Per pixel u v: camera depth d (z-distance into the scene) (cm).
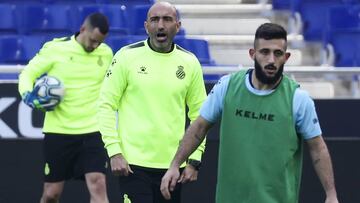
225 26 4053
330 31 3853
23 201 2825
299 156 1741
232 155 1717
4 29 3803
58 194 2695
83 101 2623
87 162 2625
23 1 4006
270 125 1691
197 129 1759
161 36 2091
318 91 3512
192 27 4041
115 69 2108
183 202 2844
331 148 2825
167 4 2109
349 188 2841
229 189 1730
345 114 2812
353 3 4131
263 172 1705
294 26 4047
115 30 3725
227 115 1716
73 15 3794
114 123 2084
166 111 2117
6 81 2803
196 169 2062
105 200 2639
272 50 1645
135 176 2105
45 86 2550
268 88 1692
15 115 2788
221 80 1741
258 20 4078
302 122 1694
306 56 3922
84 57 2627
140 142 2100
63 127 2619
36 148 2808
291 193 1717
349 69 2888
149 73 2109
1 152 2802
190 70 2144
